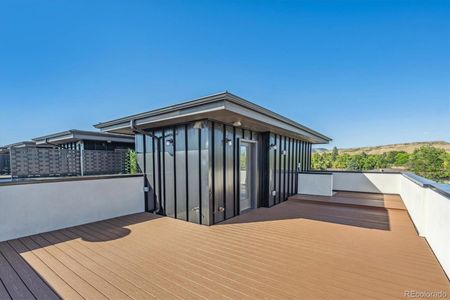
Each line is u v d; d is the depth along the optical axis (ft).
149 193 17.97
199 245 10.62
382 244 10.58
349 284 7.07
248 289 6.84
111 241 11.21
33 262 8.82
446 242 7.65
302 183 25.85
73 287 6.99
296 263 8.63
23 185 11.98
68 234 12.35
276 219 15.56
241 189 18.28
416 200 13.23
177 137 15.97
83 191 14.47
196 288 6.92
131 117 16.10
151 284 7.17
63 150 20.52
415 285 6.97
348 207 19.45
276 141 21.59
